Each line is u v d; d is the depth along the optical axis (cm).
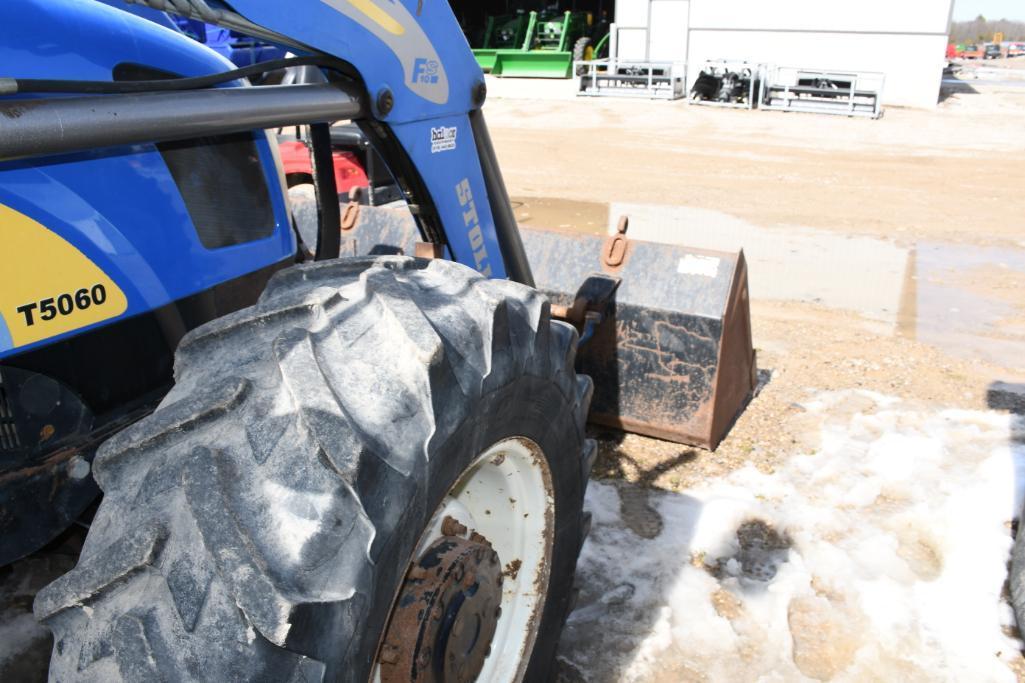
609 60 1855
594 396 367
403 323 141
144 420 129
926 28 1719
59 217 152
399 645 156
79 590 116
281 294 151
